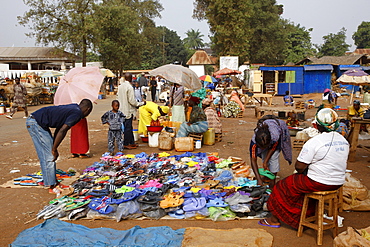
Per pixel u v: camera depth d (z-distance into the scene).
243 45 39.75
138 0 59.56
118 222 4.71
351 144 7.53
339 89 31.69
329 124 3.94
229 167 6.86
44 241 4.04
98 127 13.57
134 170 6.77
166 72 9.55
